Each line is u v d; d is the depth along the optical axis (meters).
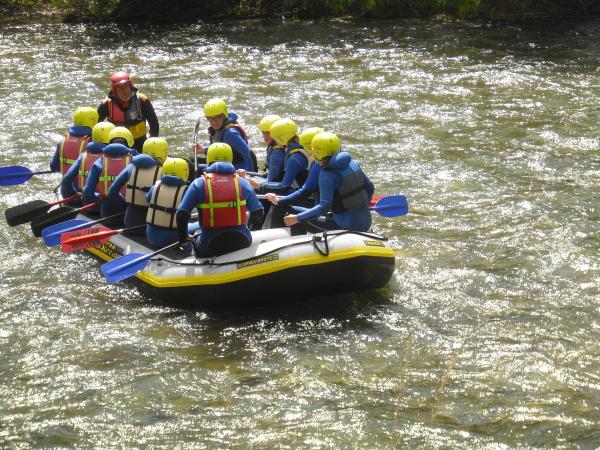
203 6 27.52
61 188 12.07
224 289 9.81
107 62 22.23
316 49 23.58
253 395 8.45
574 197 13.50
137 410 8.23
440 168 14.97
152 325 9.75
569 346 9.25
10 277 10.95
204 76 20.95
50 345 9.34
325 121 17.55
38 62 22.11
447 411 8.16
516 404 8.24
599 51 22.77
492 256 11.50
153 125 13.66
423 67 21.59
